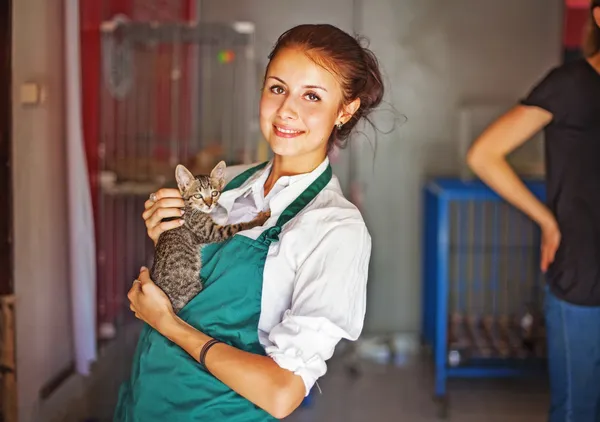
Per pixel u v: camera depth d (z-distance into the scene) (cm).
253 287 150
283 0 437
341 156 441
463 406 365
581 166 240
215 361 140
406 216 446
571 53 437
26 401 271
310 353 138
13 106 257
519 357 366
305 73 150
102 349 380
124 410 157
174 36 405
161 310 149
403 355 435
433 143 443
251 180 173
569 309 243
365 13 436
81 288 304
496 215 400
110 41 405
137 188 395
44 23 288
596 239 239
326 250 145
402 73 439
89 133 378
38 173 283
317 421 345
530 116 250
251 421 145
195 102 442
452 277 428
